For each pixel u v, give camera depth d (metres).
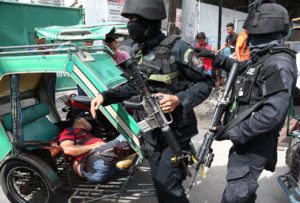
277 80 1.98
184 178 2.40
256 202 3.41
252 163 2.21
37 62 2.77
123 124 2.74
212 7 11.05
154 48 2.22
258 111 2.08
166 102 2.11
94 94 2.71
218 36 10.48
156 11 2.11
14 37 7.21
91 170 2.92
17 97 2.94
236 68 2.36
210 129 2.34
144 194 3.20
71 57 2.73
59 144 3.07
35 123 3.41
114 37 4.18
